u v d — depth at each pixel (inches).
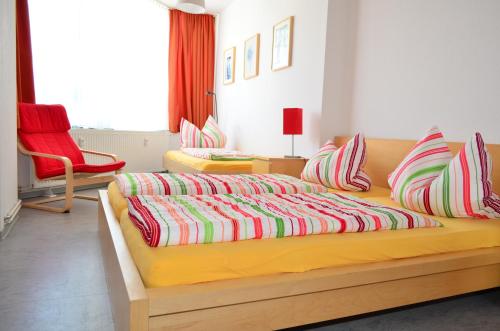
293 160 126.4
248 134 183.6
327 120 126.3
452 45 91.2
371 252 53.6
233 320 43.8
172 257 43.0
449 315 64.0
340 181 97.9
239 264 45.7
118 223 66.7
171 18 204.2
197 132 194.1
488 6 82.7
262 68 168.2
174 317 40.6
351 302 51.0
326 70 123.8
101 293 65.6
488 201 66.1
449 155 77.9
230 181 91.3
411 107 103.1
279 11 153.0
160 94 205.5
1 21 92.1
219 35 221.1
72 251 86.0
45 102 155.1
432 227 63.3
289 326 47.1
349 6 125.3
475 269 60.7
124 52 184.9
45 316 57.3
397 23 107.4
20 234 96.8
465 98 88.0
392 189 84.5
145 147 198.2
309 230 54.2
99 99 175.9
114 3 178.1
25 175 139.5
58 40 156.9
